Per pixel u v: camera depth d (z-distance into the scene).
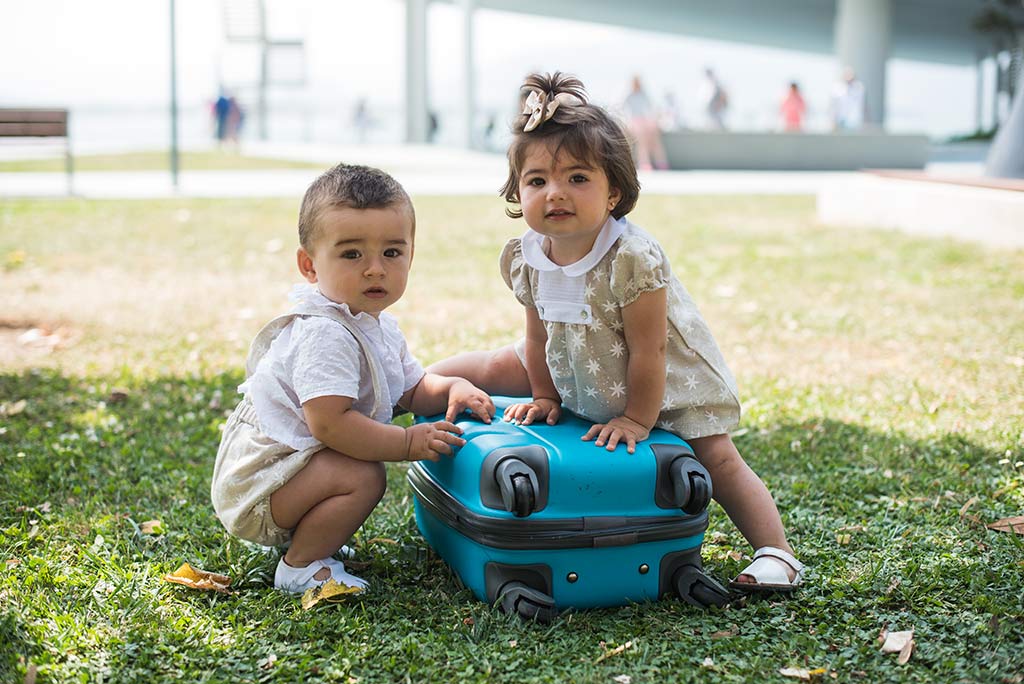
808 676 2.39
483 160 23.84
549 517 2.63
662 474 2.69
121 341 5.99
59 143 13.76
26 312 6.73
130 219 11.23
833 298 7.15
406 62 34.09
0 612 2.67
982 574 2.90
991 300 6.93
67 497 3.58
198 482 3.71
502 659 2.47
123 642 2.54
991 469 3.79
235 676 2.42
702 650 2.53
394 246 2.82
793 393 4.88
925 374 5.17
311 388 2.72
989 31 33.53
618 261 2.69
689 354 2.94
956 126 72.50
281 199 13.49
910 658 2.49
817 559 3.07
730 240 10.06
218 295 7.38
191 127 48.38
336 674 2.40
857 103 26.33
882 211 10.89
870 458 3.95
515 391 3.30
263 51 36.22
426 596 2.83
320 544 2.85
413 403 3.15
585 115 2.64
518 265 2.97
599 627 2.65
